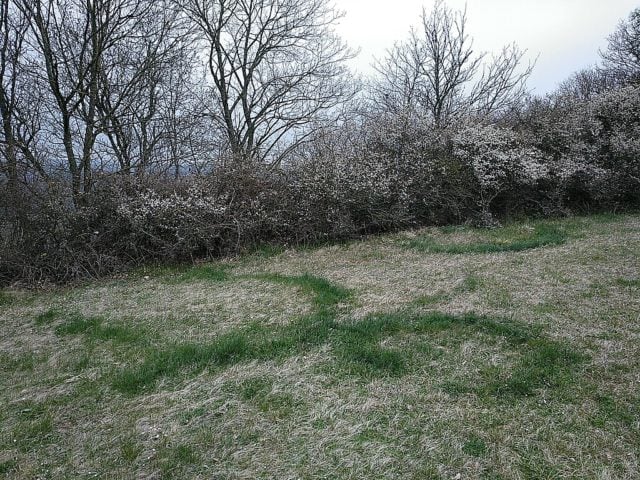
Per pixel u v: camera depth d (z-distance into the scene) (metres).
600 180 10.95
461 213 10.99
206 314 5.88
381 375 3.99
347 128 11.77
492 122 12.32
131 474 2.97
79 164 9.91
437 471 2.82
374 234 10.43
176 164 10.86
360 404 3.56
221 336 5.03
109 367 4.55
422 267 7.33
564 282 5.98
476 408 3.43
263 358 4.45
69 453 3.24
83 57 9.88
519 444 3.02
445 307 5.41
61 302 7.05
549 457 2.88
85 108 10.48
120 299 6.93
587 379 3.70
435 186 10.75
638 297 5.29
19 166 8.72
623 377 3.69
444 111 15.72
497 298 5.56
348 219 9.85
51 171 9.20
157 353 4.68
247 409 3.60
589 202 11.66
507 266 6.91
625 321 4.70
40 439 3.43
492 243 8.67
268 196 9.84
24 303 7.21
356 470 2.87
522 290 5.79
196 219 8.97
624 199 11.65
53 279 8.46
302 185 9.81
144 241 9.22
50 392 4.14
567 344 4.27
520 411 3.36
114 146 11.20
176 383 4.10
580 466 2.80
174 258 9.17
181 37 11.56
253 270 8.15
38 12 9.39
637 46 19.00
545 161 11.41
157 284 7.73
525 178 10.62
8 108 9.20
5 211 8.49
